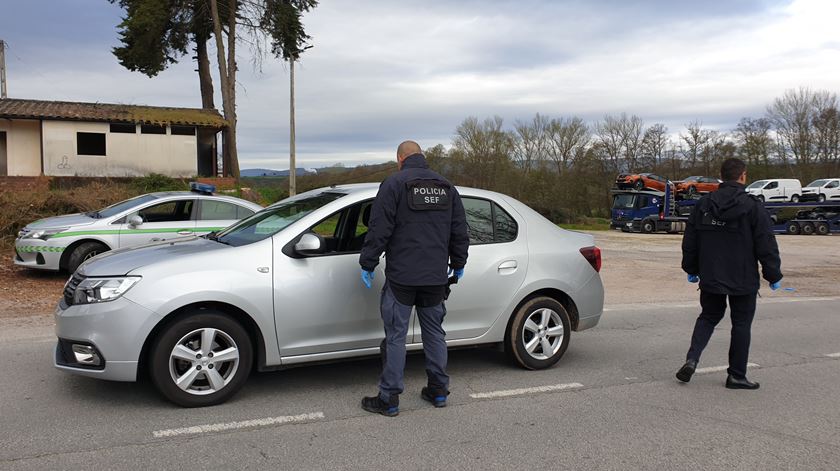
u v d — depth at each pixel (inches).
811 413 183.6
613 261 711.7
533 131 2295.8
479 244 209.8
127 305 163.6
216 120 1131.3
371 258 164.2
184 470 135.3
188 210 406.6
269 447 149.0
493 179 2217.0
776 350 271.9
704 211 202.5
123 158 1063.6
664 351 261.3
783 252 903.1
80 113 1045.2
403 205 165.6
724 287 198.1
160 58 1149.7
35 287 376.5
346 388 196.4
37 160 1075.9
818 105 2181.3
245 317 178.5
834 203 1364.4
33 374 203.0
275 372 212.2
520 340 216.4
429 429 163.6
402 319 169.9
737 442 159.3
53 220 400.5
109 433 154.9
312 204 201.5
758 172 2199.8
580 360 242.1
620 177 1573.6
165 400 179.0
